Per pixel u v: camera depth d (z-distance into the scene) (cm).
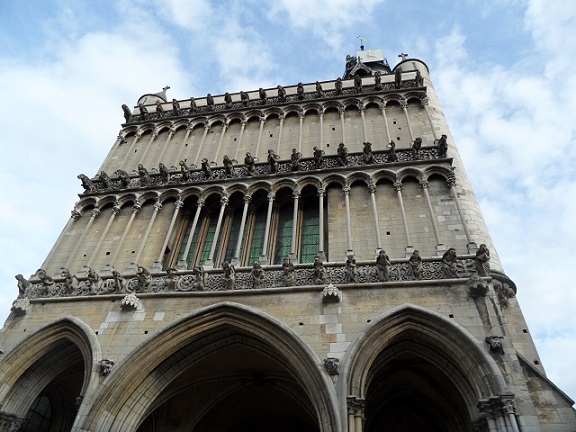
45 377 1928
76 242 2366
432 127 2573
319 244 2056
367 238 2048
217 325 1775
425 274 1778
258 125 2909
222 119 2998
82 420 1552
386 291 1742
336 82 2945
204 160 2495
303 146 2655
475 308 1639
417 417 2059
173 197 2488
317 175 2348
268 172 2442
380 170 2289
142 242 2262
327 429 1397
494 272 1916
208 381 2094
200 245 2325
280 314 1733
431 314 1605
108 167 2830
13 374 1823
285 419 2350
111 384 1638
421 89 2809
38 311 1984
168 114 3169
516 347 1723
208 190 2445
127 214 2466
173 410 2127
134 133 3073
